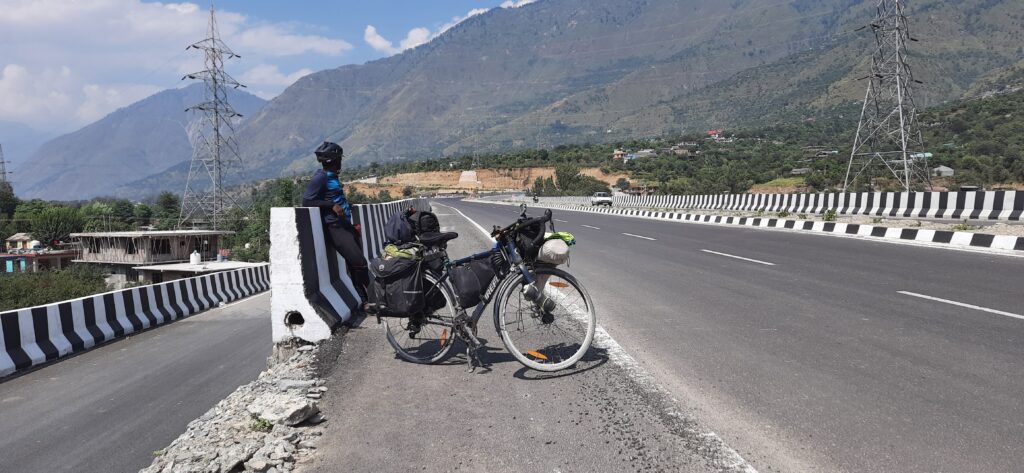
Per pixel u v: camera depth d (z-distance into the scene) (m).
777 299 8.09
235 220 70.44
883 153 35.72
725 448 3.58
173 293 16.16
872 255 12.31
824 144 184.88
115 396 7.93
